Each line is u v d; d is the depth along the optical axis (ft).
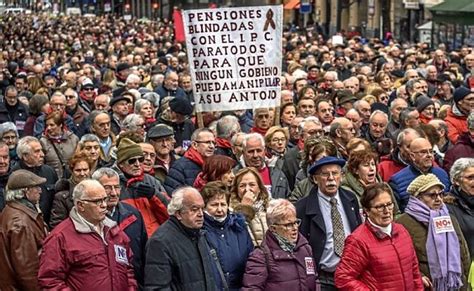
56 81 75.77
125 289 25.93
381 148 37.42
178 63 82.33
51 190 31.37
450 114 43.45
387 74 63.41
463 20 114.93
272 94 39.75
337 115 50.01
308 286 26.09
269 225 26.23
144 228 28.19
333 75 60.85
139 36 153.07
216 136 38.52
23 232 26.61
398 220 28.32
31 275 26.50
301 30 192.85
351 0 199.31
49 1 435.53
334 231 28.48
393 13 174.91
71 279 25.32
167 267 25.08
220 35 39.22
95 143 35.70
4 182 32.09
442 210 28.07
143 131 41.04
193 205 25.29
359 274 26.17
